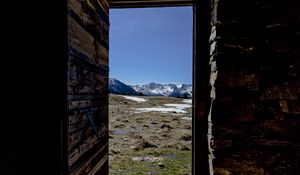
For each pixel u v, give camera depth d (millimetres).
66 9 2037
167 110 33750
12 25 2127
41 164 2041
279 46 2818
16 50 2119
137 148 11367
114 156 10086
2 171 2078
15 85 2104
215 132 2857
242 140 2828
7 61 2119
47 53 2062
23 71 2104
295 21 2807
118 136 14539
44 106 2051
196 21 3533
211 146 2885
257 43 2848
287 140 2773
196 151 3453
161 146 12188
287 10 2822
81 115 2406
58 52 2037
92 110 2799
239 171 2814
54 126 2025
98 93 3076
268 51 2836
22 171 2062
